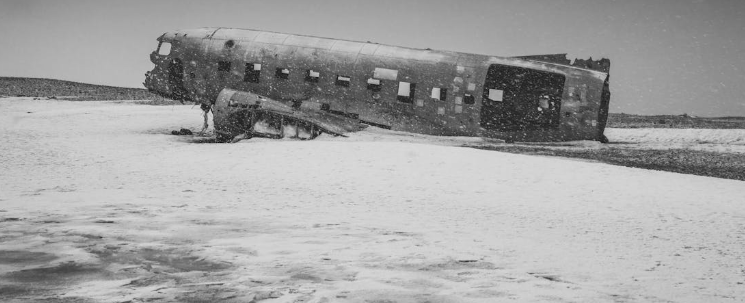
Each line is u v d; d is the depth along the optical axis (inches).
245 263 210.5
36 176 524.1
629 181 536.7
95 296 164.2
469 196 460.8
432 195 461.7
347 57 960.3
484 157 645.3
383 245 251.9
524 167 598.5
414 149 685.9
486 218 363.9
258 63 981.8
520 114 1066.7
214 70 1000.2
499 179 540.7
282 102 976.9
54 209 335.3
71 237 251.0
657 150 894.4
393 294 171.0
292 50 975.0
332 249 239.6
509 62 946.7
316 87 967.0
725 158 805.2
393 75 947.3
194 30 1043.9
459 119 947.3
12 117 1167.6
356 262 215.0
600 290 183.0
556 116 1043.9
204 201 396.2
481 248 253.3
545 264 222.8
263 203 397.1
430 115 951.6
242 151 705.6
